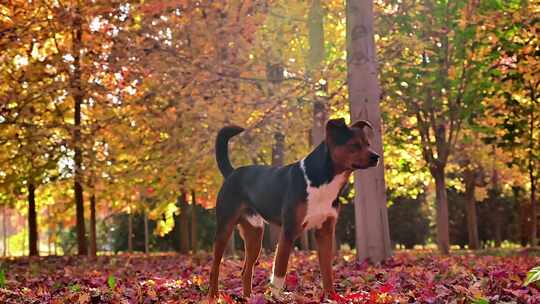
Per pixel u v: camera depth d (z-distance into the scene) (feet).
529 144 60.08
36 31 48.14
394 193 87.86
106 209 123.95
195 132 49.55
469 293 19.20
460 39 54.24
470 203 84.94
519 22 47.83
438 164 60.59
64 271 39.70
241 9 46.91
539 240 107.14
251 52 48.96
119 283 28.94
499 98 57.57
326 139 19.44
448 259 39.14
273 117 46.68
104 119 56.90
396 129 63.87
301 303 19.02
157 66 47.14
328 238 20.38
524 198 106.83
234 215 22.09
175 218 116.78
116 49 48.62
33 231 75.46
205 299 21.17
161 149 52.49
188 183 57.77
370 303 18.65
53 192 85.81
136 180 64.69
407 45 48.96
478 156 72.02
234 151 50.31
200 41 47.44
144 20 48.52
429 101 58.29
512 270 26.55
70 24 48.80
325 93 47.65
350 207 116.78
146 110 52.03
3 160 60.54
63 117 60.29
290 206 19.71
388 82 54.34
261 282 27.43
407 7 53.16
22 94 53.16
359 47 36.29
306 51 53.67
